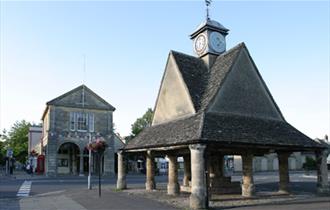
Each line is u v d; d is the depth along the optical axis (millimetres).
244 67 20344
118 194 20828
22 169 73688
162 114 22156
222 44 23094
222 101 18859
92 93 48812
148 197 19281
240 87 19766
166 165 60469
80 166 46750
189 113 19203
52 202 18094
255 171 65938
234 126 17812
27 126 77188
